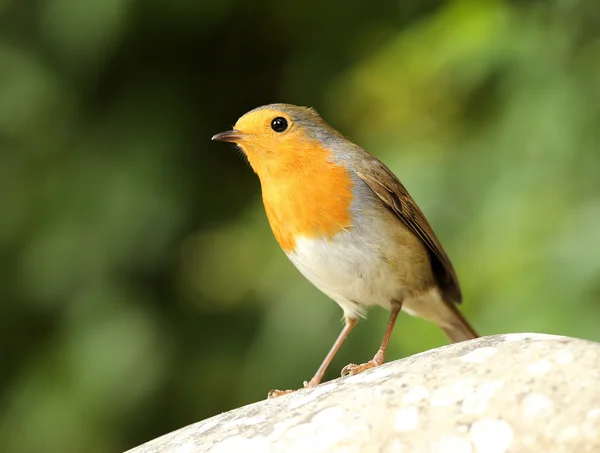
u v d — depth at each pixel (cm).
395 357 1065
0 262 1266
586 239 948
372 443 480
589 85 991
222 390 1266
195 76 1328
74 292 1241
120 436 1235
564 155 987
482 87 1119
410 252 745
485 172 1039
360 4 1322
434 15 1164
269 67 1381
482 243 1012
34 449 1220
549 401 465
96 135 1267
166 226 1245
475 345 528
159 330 1232
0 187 1260
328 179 714
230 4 1298
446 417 478
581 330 919
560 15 1032
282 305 1153
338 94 1273
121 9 1216
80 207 1242
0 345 1298
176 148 1266
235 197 1331
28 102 1234
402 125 1162
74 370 1209
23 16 1239
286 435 507
